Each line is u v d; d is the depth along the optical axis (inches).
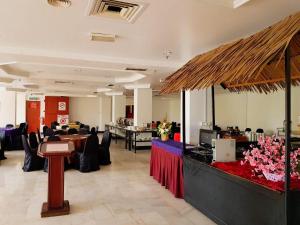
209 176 145.7
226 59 128.3
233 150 151.7
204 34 156.6
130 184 214.8
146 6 115.2
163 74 283.7
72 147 155.1
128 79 362.0
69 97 716.0
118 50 196.4
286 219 95.0
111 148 422.0
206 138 183.0
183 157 177.2
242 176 120.0
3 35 160.9
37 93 613.9
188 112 239.6
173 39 166.6
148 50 196.7
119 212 155.4
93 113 741.9
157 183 218.1
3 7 117.9
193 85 140.4
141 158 332.8
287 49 92.4
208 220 144.6
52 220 142.7
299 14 105.0
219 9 118.4
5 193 187.2
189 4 113.2
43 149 149.2
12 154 348.5
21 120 620.4
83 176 239.8
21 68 279.4
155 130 381.7
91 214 151.8
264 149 121.9
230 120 310.5
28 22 137.6
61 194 152.6
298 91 222.1
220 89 289.4
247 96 286.2
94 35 156.4
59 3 114.2
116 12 125.4
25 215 148.9
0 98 506.6
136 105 406.9
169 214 153.1
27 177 232.1
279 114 244.2
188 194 170.6
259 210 108.0
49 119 684.7
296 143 174.9
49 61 215.9
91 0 110.7
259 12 122.3
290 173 101.7
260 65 92.1
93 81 362.9
